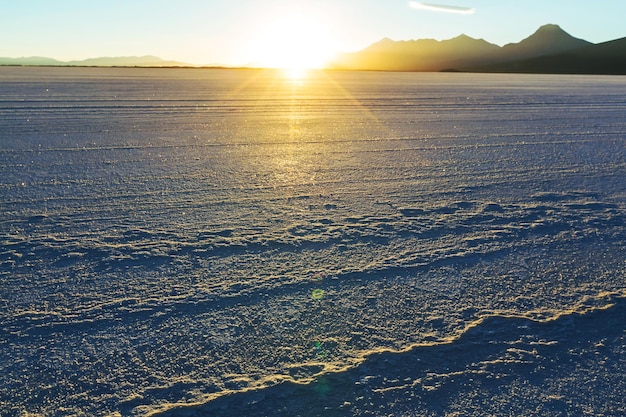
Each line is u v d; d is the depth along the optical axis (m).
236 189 7.14
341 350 3.26
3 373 3.00
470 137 12.24
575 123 15.16
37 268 4.41
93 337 3.37
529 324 3.60
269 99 23.72
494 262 4.69
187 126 13.74
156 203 6.40
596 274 4.47
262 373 3.03
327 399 2.80
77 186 7.20
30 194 6.75
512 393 2.88
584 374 3.05
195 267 4.46
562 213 6.20
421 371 3.05
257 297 3.94
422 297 3.99
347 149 10.51
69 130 12.51
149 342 3.32
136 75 53.41
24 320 3.56
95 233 5.27
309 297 3.96
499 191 7.22
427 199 6.73
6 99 20.19
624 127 14.41
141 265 4.49
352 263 4.60
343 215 5.98
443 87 36.09
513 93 28.73
